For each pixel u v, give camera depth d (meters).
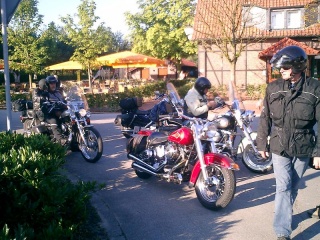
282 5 27.11
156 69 47.38
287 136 4.37
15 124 13.11
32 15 29.44
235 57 23.12
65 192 3.71
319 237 4.74
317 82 4.34
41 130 8.44
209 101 7.39
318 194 6.36
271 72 25.62
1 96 22.22
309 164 4.61
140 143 6.96
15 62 30.41
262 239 4.71
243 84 28.25
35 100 8.61
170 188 6.70
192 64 50.75
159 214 5.53
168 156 6.30
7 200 3.62
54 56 41.53
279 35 27.08
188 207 5.79
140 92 23.72
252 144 7.30
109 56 26.58
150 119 9.21
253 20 27.45
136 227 5.09
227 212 5.58
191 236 4.81
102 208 5.63
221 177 5.68
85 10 26.09
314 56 26.89
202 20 25.30
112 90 26.77
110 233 4.79
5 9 5.80
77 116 8.31
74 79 47.06
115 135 11.38
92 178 7.24
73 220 3.88
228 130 7.17
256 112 16.59
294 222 5.19
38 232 3.44
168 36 39.47
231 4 23.88
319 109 4.27
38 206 3.62
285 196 4.46
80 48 26.38
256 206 5.82
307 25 26.84
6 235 2.72
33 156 4.03
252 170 7.50
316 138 4.48
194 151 6.02
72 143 8.57
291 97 4.32
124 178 7.27
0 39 28.50
